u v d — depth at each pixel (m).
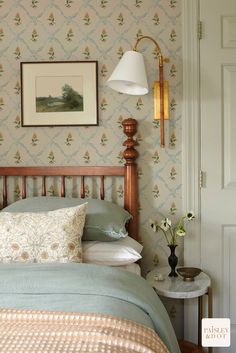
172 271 2.14
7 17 2.31
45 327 1.10
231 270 2.32
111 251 1.92
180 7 2.27
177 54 2.29
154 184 2.32
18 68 2.32
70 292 1.33
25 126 2.33
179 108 2.30
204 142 2.29
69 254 1.71
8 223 1.77
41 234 1.73
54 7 2.30
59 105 2.31
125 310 1.24
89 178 2.33
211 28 2.27
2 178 2.36
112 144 2.32
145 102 2.30
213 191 2.30
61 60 2.31
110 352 0.97
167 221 2.14
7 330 1.08
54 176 2.34
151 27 2.28
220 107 2.28
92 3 2.29
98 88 2.31
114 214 2.04
